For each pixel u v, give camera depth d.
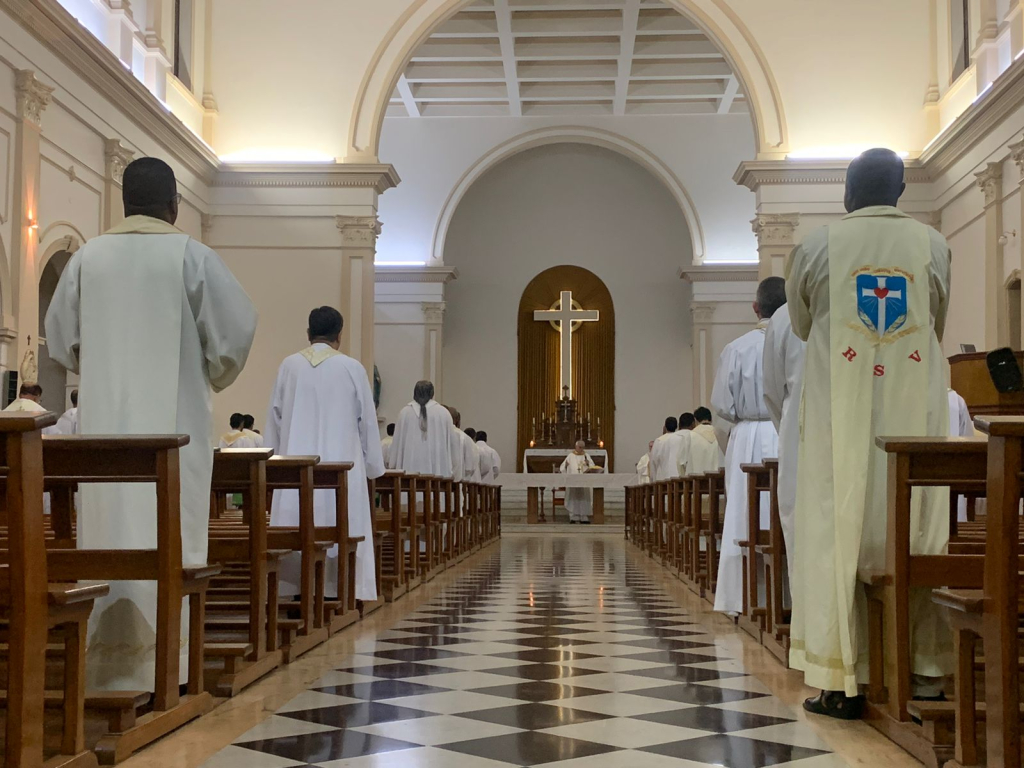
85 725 3.31
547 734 3.30
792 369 4.16
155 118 12.56
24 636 2.46
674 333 23.23
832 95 14.43
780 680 4.30
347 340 14.53
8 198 9.39
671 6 14.71
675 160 21.33
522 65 19.36
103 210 11.59
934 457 3.23
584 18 17.73
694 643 5.39
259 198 14.73
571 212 23.53
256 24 14.84
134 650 3.44
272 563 4.48
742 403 5.98
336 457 6.17
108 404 3.68
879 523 3.51
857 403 3.53
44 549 2.54
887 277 3.60
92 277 3.76
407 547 10.91
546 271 23.47
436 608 7.02
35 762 2.50
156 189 3.91
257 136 14.78
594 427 23.05
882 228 3.65
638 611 6.90
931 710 2.95
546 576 9.69
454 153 21.45
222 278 3.79
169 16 13.70
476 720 3.50
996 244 12.20
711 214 21.39
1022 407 9.04
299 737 3.24
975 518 7.73
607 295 23.38
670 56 18.70
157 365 3.71
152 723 3.15
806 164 14.21
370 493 7.04
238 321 3.79
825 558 3.51
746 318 21.33
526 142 21.50
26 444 2.47
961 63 13.78
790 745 3.16
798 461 3.68
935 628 3.39
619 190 23.52
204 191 14.61
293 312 14.61
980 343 12.88
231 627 4.87
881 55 14.41
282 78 14.80
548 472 20.81
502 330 23.42
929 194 14.52
